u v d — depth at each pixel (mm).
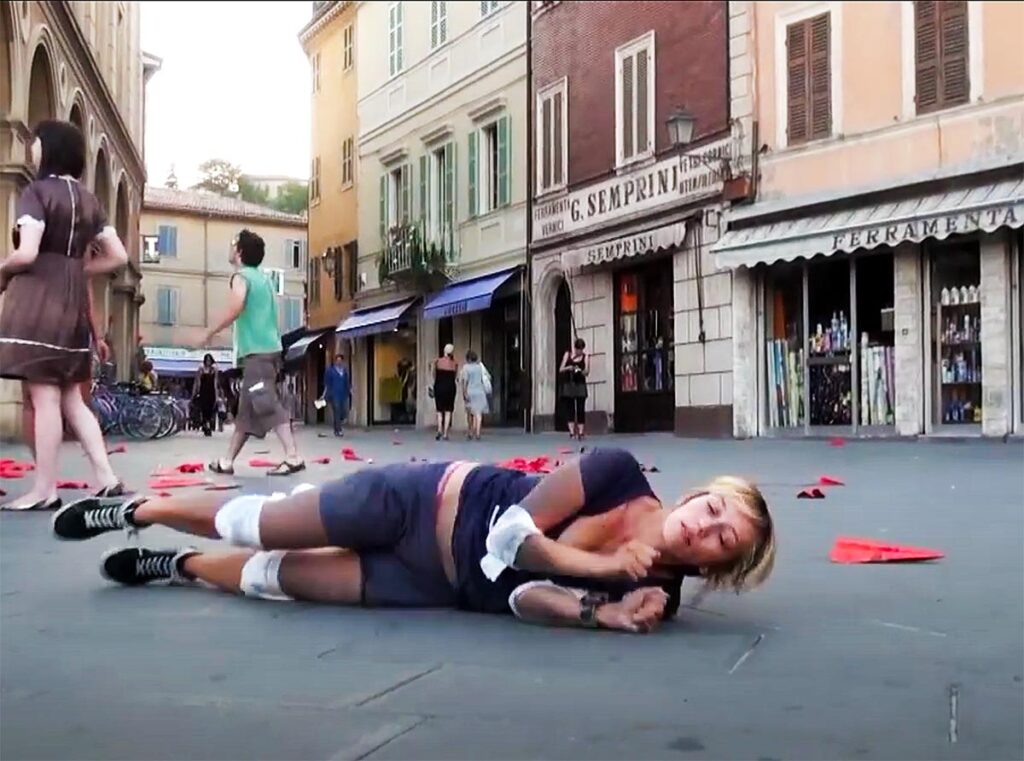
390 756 2418
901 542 5684
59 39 22312
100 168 31859
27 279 7020
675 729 2607
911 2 17594
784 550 5453
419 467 3949
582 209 25031
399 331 34500
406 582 3955
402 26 34094
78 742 2523
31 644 3477
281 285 67500
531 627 3680
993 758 2414
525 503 3695
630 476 3703
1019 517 6652
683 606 4066
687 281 21500
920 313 17438
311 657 3291
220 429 33844
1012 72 16344
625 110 23531
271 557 4141
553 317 26594
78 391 7324
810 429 19188
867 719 2689
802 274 19391
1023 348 16328
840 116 18688
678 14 21891
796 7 19328
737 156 20234
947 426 17250
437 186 32438
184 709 2771
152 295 64500
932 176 16906
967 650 3393
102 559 4426
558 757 2414
